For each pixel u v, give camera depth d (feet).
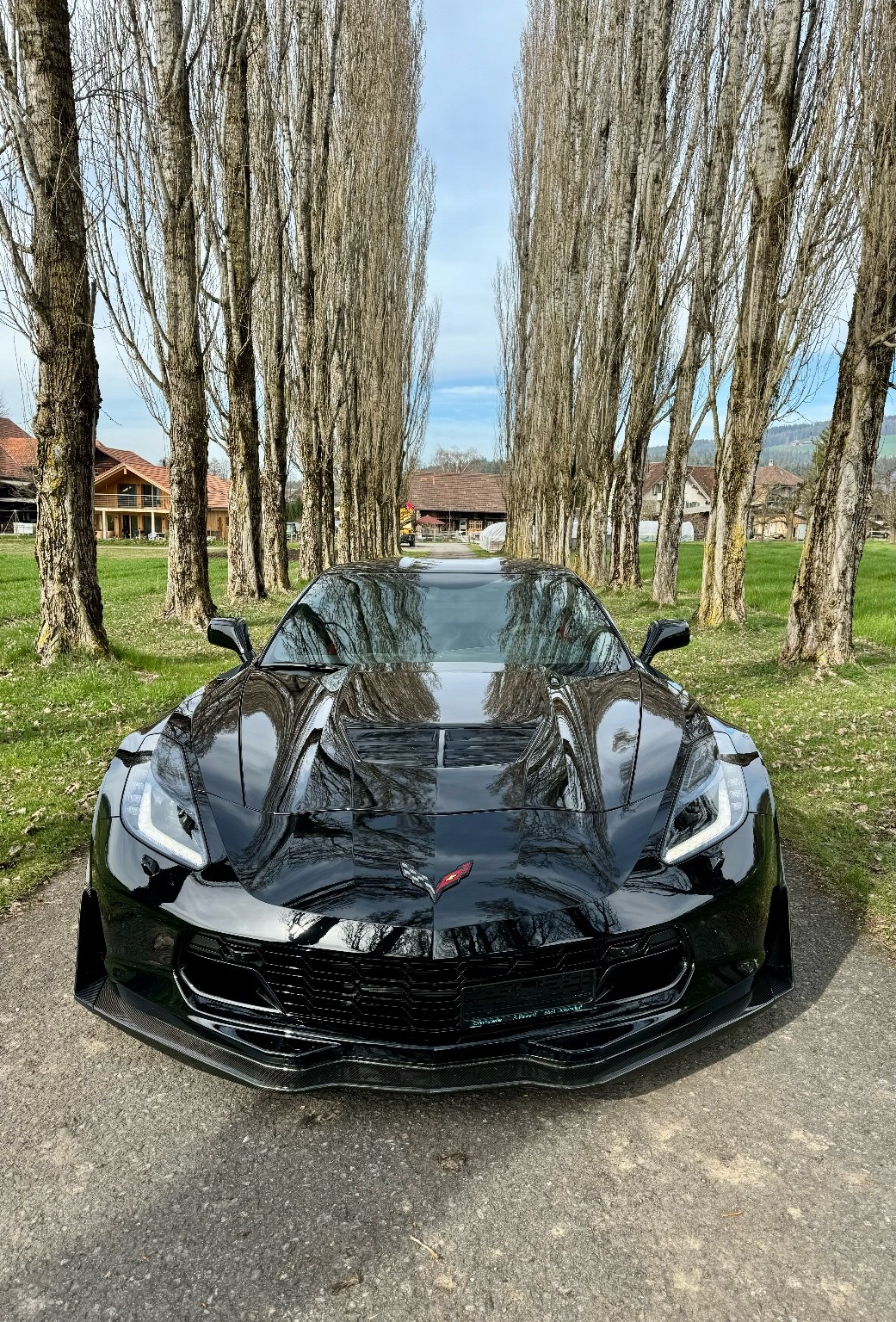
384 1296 5.17
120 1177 6.20
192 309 34.35
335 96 59.31
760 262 34.65
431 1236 5.64
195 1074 7.42
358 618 11.69
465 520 304.91
